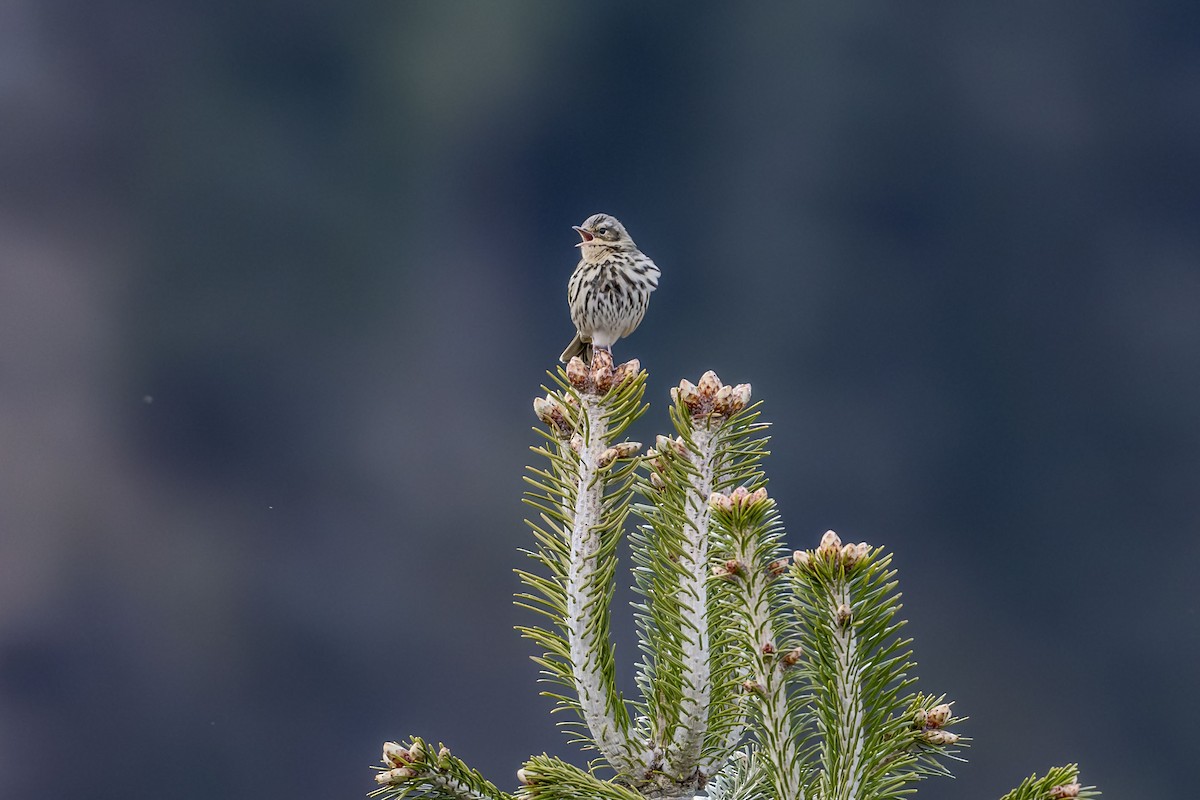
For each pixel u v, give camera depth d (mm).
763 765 6957
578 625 6957
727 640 6949
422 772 6465
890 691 6562
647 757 6984
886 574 6523
